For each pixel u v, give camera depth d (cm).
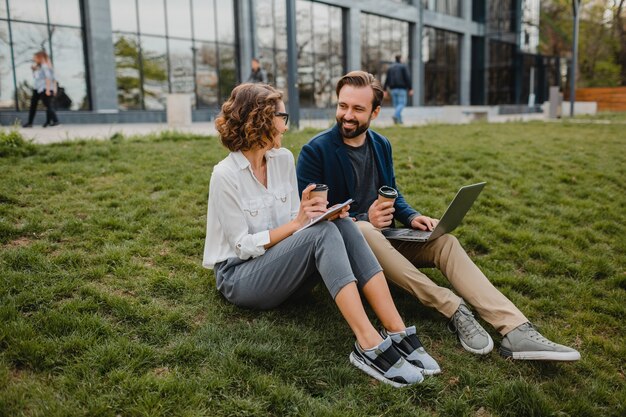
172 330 263
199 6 1838
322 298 309
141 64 1705
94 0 1532
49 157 600
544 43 4056
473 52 3350
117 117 1623
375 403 220
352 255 249
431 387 231
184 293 301
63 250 346
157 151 693
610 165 733
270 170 280
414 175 616
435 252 285
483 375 245
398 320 247
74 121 1509
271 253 255
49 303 273
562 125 1398
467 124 1423
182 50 1808
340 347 260
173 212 438
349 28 2383
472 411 222
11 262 315
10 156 595
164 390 212
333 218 253
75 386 211
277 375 229
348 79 299
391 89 1494
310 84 2266
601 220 490
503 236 429
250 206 270
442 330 282
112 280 309
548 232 454
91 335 245
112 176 545
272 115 256
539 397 227
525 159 741
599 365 266
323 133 319
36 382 210
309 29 2231
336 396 224
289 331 265
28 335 238
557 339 284
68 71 1534
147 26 1705
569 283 359
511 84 3397
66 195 465
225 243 278
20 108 1440
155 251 360
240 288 267
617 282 362
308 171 312
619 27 4334
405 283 274
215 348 245
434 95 3042
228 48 1944
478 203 512
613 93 3528
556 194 574
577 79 4472
